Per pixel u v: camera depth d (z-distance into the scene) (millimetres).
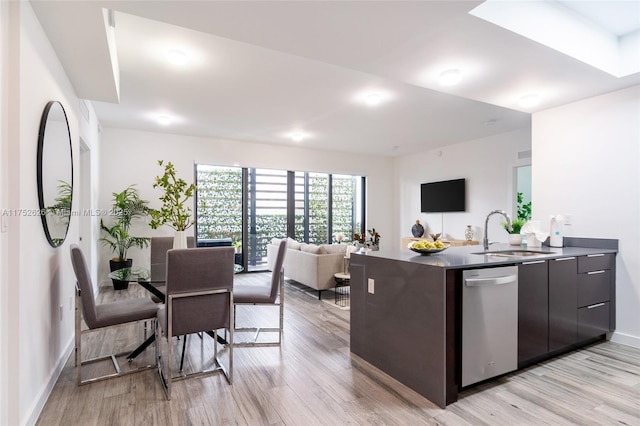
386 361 2463
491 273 2248
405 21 1955
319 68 3219
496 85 2938
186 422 1871
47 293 2193
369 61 2475
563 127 3475
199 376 2412
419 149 7266
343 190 7918
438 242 2734
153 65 3139
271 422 1876
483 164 6164
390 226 8258
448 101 4164
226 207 6570
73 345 2895
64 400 2098
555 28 2340
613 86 2988
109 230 5129
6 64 1674
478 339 2184
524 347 2449
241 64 3123
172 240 3826
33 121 1925
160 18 1937
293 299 4676
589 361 2711
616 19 2594
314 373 2467
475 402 2092
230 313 2361
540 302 2568
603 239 3201
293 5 1799
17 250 1702
